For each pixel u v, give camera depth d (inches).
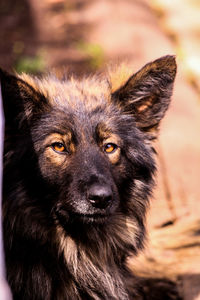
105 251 450.0
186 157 860.6
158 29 1574.8
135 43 1368.1
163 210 677.3
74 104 444.8
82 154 423.8
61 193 422.3
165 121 996.6
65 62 1246.3
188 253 575.5
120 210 452.8
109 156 438.3
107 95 467.2
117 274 456.1
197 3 1886.1
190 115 1043.3
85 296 444.1
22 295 419.5
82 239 440.1
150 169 462.6
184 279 516.7
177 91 1138.0
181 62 1359.5
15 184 414.9
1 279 241.9
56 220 428.5
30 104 427.8
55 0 1694.1
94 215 416.5
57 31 1459.2
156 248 586.2
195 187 759.1
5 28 1473.9
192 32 1600.6
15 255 417.7
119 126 446.6
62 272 431.8
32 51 1309.1
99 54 1269.7
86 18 1567.4
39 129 426.3
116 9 1633.9
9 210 414.0
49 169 423.2
